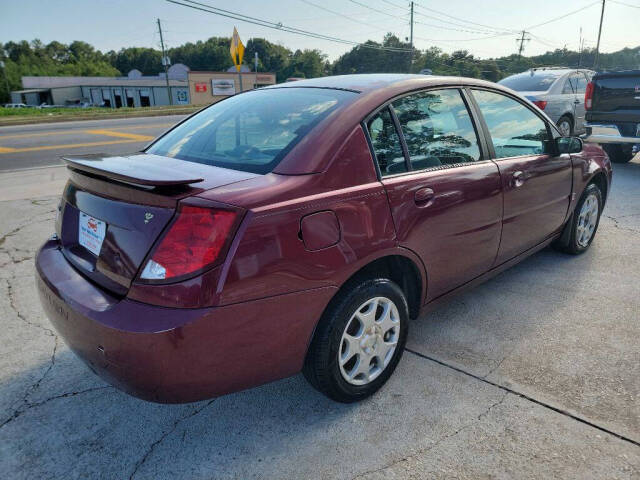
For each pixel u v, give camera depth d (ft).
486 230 9.58
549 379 8.45
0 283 12.43
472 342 9.66
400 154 7.98
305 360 7.24
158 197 5.87
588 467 6.54
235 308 5.87
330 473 6.55
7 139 46.73
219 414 7.74
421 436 7.18
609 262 13.60
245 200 5.97
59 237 8.08
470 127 9.50
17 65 392.27
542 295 11.64
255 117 8.32
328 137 7.10
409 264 8.27
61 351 9.51
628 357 9.06
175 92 247.09
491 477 6.41
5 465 6.73
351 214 6.91
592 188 13.56
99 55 520.83
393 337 8.16
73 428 7.44
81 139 45.85
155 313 5.69
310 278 6.46
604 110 25.20
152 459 6.84
